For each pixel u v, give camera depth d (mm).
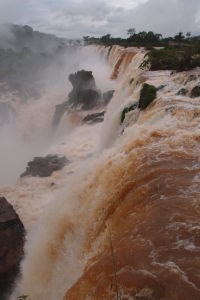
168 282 6906
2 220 14594
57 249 12742
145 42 70750
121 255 8055
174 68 27359
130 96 23266
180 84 20344
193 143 12047
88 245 10844
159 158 11359
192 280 6859
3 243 14242
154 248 7867
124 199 10641
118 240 8789
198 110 14711
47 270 12703
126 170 11570
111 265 7906
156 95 18609
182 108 15086
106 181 12117
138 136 13336
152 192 9906
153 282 6992
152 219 8781
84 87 43406
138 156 11781
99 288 7578
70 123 37625
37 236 14578
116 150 13711
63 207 13398
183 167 10633
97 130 29172
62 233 12922
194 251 7562
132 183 10695
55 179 20500
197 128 13148
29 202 18031
